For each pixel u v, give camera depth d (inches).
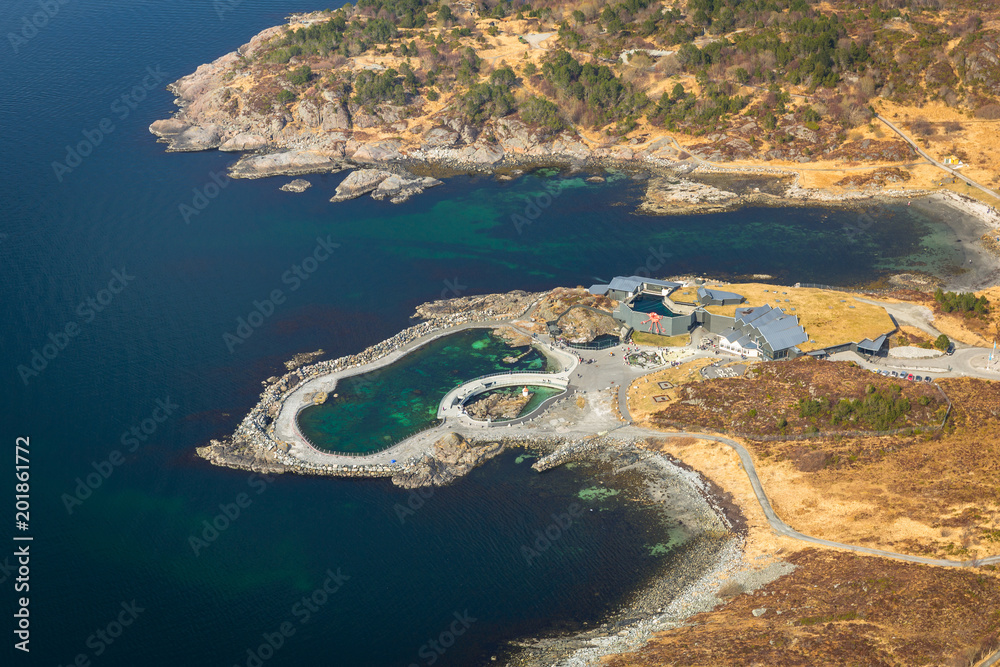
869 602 5743.1
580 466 7460.6
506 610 6117.1
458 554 6574.8
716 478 7239.2
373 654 5782.5
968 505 6614.2
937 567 6023.6
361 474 7386.8
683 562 6491.1
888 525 6540.4
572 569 6451.8
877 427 7490.2
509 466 7490.2
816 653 5339.6
